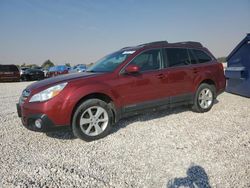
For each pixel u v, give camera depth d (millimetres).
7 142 4316
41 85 4219
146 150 3773
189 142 4039
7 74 23359
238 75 8000
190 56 5855
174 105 5441
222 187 2705
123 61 4770
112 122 4559
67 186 2838
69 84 4113
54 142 4273
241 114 5758
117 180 2930
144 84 4852
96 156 3635
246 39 7543
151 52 5160
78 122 4121
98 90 4266
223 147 3779
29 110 4020
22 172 3193
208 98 6035
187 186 2752
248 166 3145
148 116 5750
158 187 2754
